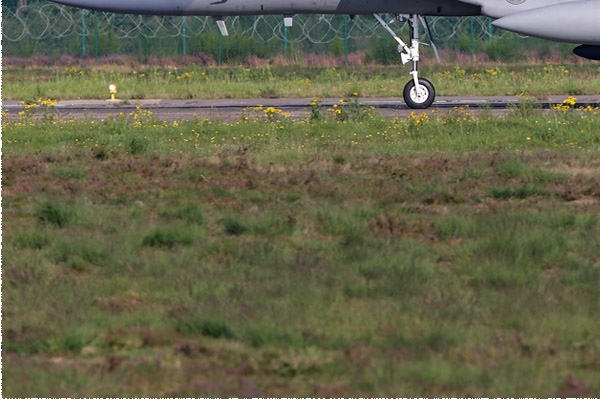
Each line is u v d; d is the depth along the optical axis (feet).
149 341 89.45
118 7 285.43
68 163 187.52
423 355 84.43
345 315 94.22
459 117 246.06
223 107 313.12
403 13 282.15
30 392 78.38
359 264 111.24
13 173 176.24
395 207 145.69
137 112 285.43
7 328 92.38
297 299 98.94
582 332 90.33
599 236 124.47
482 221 130.31
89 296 100.89
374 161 186.70
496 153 194.18
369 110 256.11
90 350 88.53
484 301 98.02
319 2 279.08
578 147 206.59
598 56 276.62
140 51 564.71
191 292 102.01
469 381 79.36
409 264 110.22
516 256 113.50
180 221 135.64
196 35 552.00
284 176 171.83
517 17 271.49
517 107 274.57
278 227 130.31
